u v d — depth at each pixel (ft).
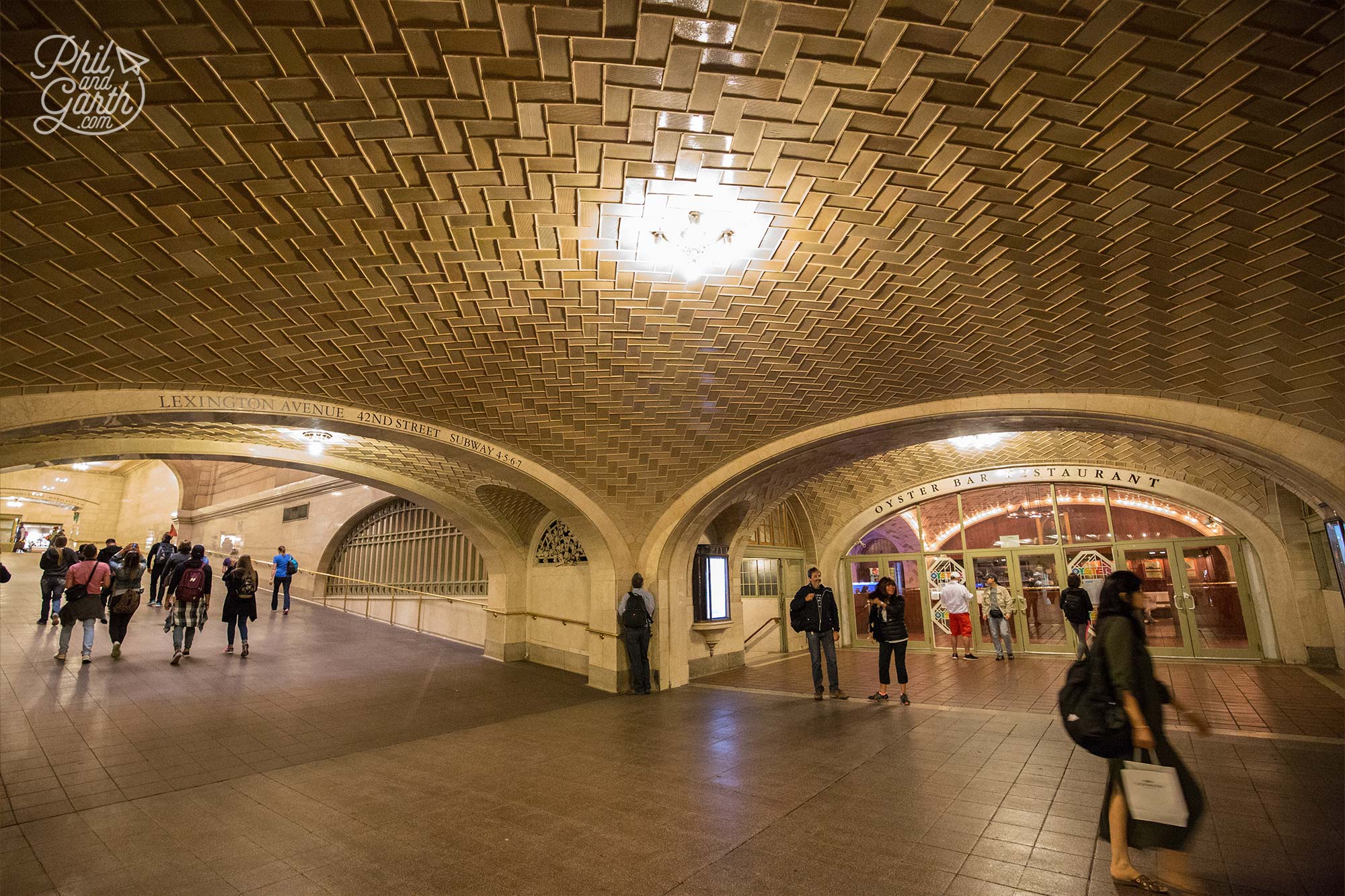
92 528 103.55
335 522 58.59
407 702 26.30
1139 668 10.73
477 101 10.48
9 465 25.76
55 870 11.79
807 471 35.35
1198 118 10.64
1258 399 20.13
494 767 17.99
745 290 17.33
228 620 33.53
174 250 13.17
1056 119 11.00
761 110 11.03
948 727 21.95
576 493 30.68
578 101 10.68
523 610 39.40
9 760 17.84
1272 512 36.47
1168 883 10.57
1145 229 13.73
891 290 17.24
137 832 13.52
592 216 13.92
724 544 39.34
